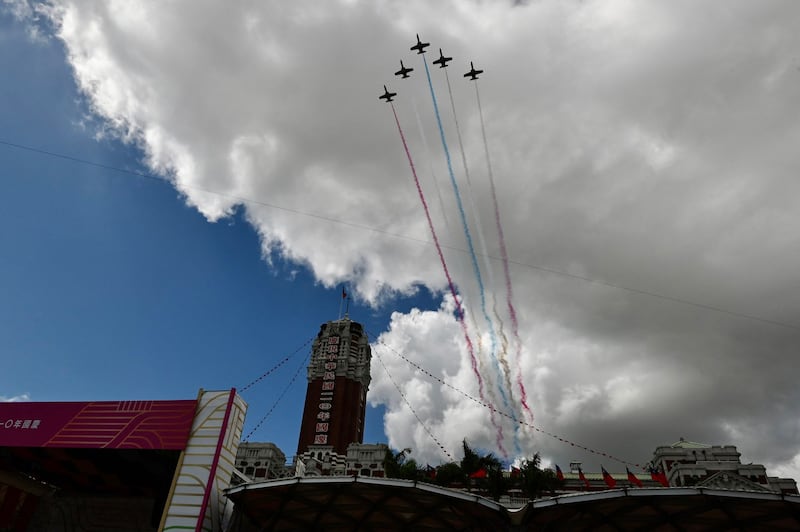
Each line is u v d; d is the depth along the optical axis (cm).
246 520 3184
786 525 2788
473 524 3022
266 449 9506
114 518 3956
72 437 3241
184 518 2867
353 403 13562
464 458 6331
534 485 5906
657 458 9444
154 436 3183
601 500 2572
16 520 3791
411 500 2972
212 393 3316
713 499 2614
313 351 14625
